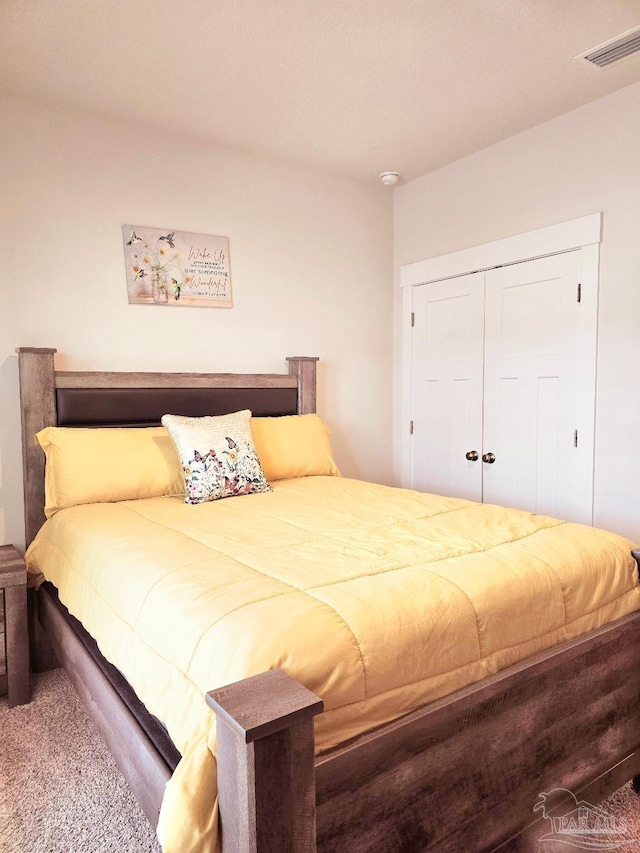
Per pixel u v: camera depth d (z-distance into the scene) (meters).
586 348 2.82
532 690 1.35
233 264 3.25
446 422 3.60
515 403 3.17
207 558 1.55
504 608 1.36
